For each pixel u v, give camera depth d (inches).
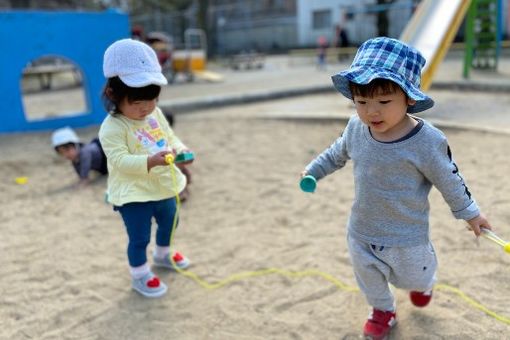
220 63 941.8
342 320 96.1
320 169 87.0
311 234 135.7
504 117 271.1
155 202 106.3
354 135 79.4
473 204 75.3
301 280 111.7
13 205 171.6
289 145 236.2
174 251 127.6
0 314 104.2
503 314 94.0
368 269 82.8
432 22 323.3
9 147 254.2
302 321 96.7
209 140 255.1
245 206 160.6
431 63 292.5
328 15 1082.1
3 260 128.9
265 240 134.2
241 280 113.6
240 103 378.0
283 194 169.2
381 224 78.6
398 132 74.3
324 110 324.2
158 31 1208.8
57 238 142.1
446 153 74.0
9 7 790.5
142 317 101.2
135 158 94.5
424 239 80.0
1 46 275.7
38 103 446.3
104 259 127.5
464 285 104.4
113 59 93.0
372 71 68.1
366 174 76.9
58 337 96.0
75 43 295.7
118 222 152.8
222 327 96.6
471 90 380.8
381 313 88.9
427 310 96.5
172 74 571.2
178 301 106.3
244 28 1266.0
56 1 876.0
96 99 308.7
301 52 989.8
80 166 188.9
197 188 180.4
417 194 76.2
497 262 112.8
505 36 797.9
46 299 109.4
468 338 87.8
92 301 107.8
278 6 1180.5
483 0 450.9
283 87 440.8
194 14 1208.8
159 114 108.3
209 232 141.5
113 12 303.9
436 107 314.2
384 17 800.3
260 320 98.0
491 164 183.3
